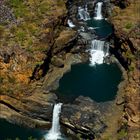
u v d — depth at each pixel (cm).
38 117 10306
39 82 10881
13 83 10538
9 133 10031
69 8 13375
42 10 12162
